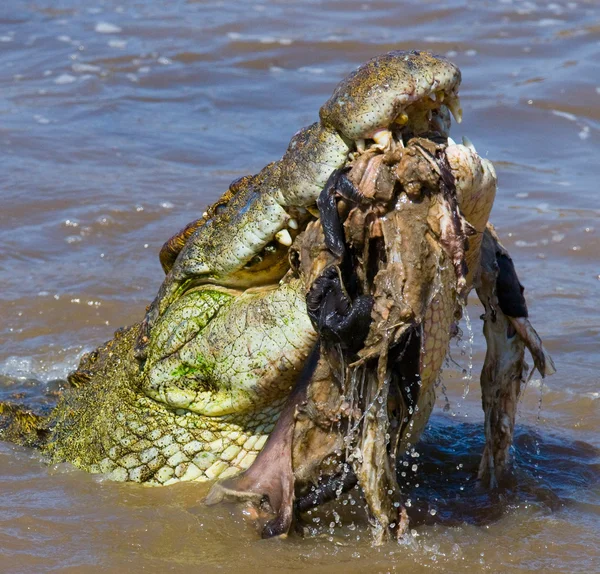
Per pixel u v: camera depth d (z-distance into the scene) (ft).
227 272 65.10
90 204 126.31
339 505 64.85
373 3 207.72
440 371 66.33
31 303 104.17
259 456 64.18
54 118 157.48
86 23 204.64
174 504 65.67
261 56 180.75
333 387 61.00
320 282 57.21
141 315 102.47
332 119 57.77
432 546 61.31
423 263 56.24
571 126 149.69
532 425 79.41
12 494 68.08
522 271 110.11
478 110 153.69
